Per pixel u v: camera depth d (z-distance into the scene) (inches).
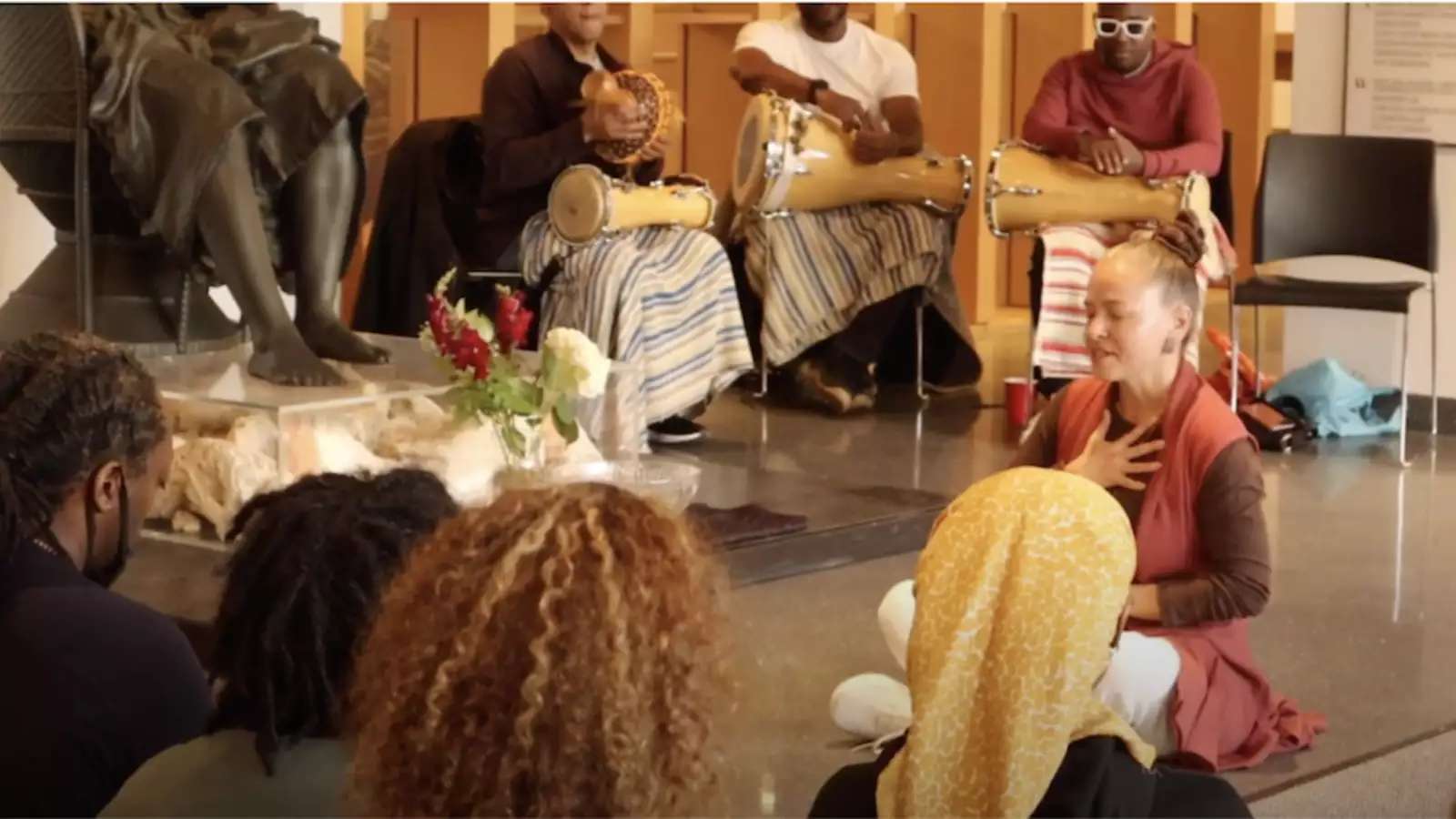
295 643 61.3
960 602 63.6
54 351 85.7
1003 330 303.9
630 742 47.4
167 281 164.2
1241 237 341.4
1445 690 124.3
